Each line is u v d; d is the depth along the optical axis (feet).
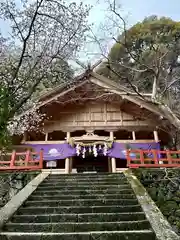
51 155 45.78
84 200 22.29
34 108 43.91
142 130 48.11
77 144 46.37
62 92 46.24
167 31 67.72
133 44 45.96
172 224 25.36
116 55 65.51
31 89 22.79
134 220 18.56
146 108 45.47
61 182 29.22
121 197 23.45
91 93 48.44
